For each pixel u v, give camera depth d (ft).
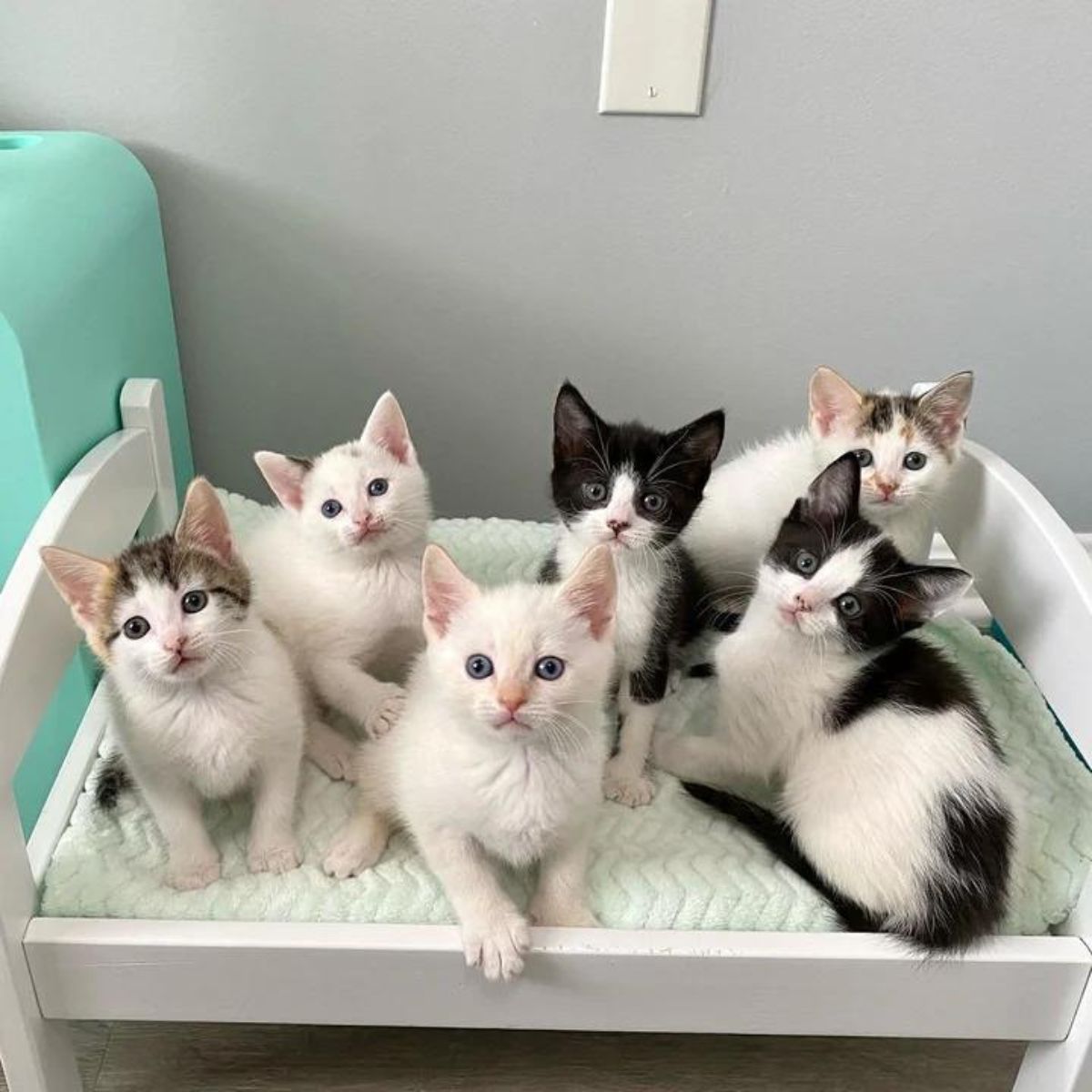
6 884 3.22
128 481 4.31
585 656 3.27
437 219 5.19
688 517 4.09
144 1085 4.08
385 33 4.75
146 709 3.51
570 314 5.45
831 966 3.44
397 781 3.61
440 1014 3.54
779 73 4.87
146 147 4.99
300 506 4.14
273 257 5.26
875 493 4.35
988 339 5.55
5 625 3.19
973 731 3.79
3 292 3.51
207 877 3.60
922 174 5.12
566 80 4.87
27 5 4.63
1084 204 5.20
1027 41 4.82
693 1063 4.27
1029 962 3.44
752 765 4.16
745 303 5.43
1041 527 3.87
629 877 3.69
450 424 5.76
